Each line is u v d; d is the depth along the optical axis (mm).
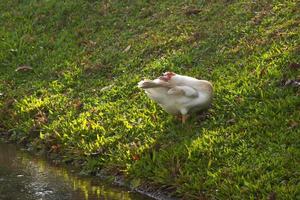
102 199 7020
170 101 8156
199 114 8359
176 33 11508
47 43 12930
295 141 7098
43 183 7613
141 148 7859
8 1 15367
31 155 8938
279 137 7246
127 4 13672
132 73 10555
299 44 9242
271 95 8172
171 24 11945
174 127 8203
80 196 7125
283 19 10359
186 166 7180
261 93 8188
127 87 9969
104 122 8984
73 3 14305
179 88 8008
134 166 7539
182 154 7430
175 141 7883
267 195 6281
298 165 6633
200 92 8125
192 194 6750
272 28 10180
